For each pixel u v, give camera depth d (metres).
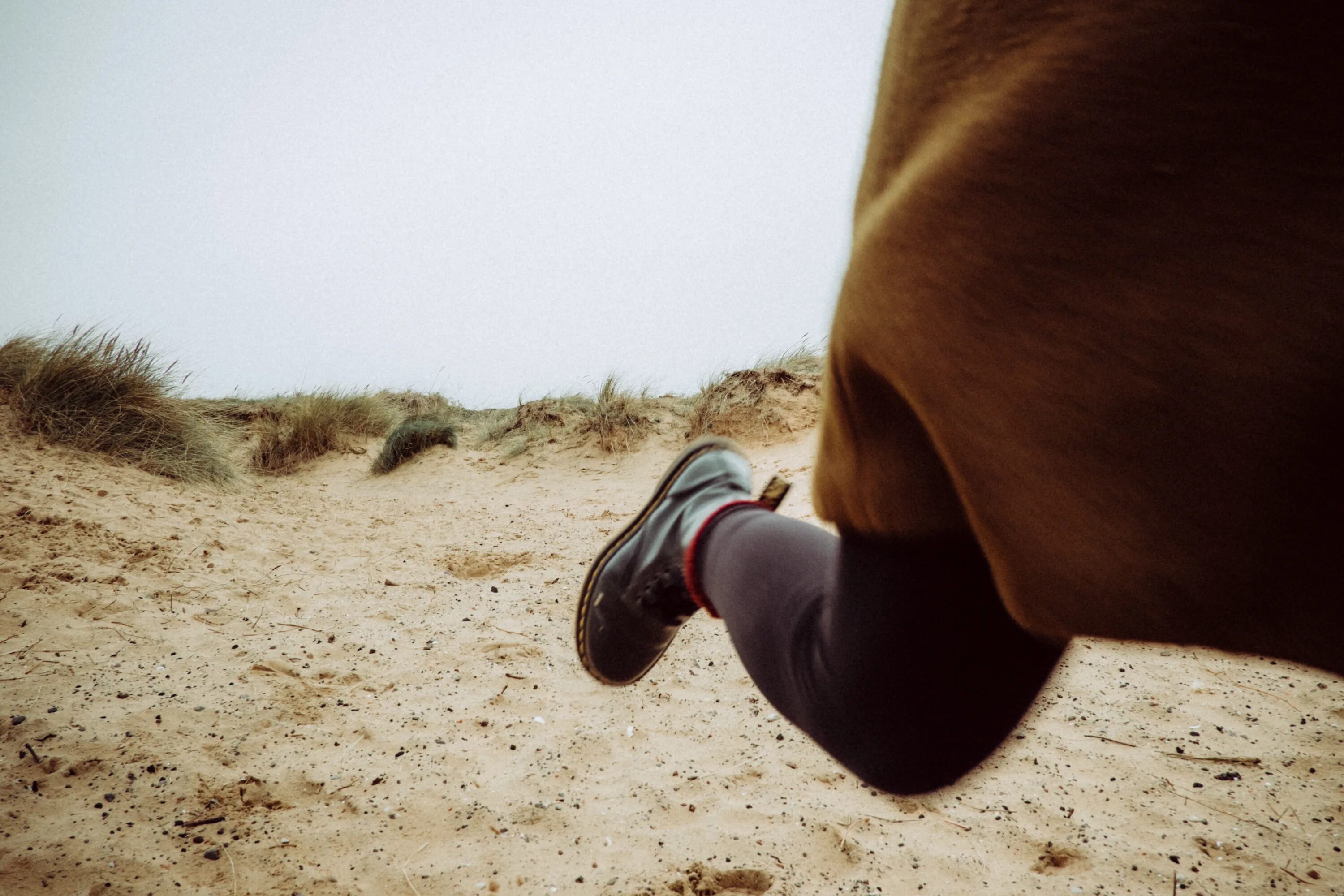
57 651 2.89
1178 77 0.29
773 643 0.71
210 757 2.25
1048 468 0.34
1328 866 1.76
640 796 2.14
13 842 1.84
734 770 2.27
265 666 2.92
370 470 10.08
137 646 3.03
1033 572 0.38
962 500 0.43
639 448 9.12
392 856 1.88
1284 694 2.61
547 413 10.59
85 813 1.96
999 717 0.58
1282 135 0.27
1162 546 0.32
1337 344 0.27
